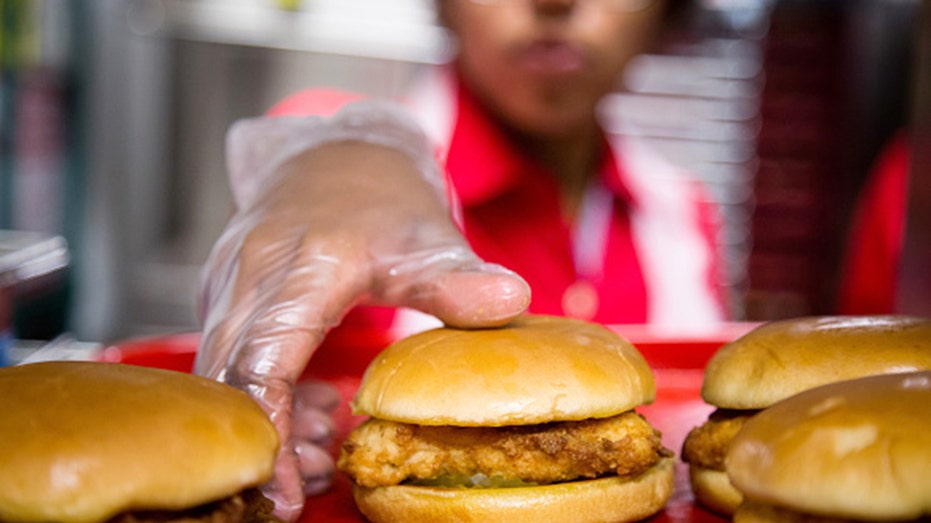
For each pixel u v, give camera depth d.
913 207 0.44
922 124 0.44
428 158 0.47
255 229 0.40
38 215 0.93
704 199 0.92
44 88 0.92
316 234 0.39
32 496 0.27
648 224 0.84
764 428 0.30
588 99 0.69
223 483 0.29
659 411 0.50
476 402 0.35
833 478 0.27
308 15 0.95
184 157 0.97
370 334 0.56
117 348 0.53
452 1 0.69
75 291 0.95
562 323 0.39
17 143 0.89
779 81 0.96
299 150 0.45
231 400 0.31
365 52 0.96
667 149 1.00
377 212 0.40
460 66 0.74
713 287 0.87
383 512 0.36
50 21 0.92
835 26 0.94
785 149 0.97
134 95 0.95
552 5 0.64
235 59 0.95
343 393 0.53
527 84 0.67
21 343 0.59
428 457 0.36
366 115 0.50
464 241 0.41
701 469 0.38
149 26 0.93
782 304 1.00
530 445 0.36
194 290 0.98
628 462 0.36
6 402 0.28
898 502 0.27
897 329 0.36
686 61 0.98
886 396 0.29
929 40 0.43
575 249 0.79
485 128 0.72
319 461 0.39
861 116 0.93
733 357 0.38
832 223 0.97
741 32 0.97
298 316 0.36
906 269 0.45
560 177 0.79
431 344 0.37
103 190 0.95
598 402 0.35
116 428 0.28
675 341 0.56
